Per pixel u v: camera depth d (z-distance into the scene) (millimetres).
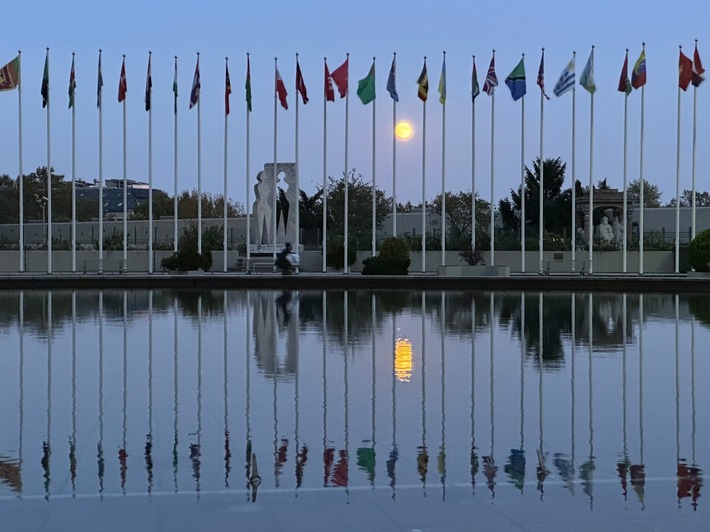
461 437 10641
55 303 33156
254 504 8070
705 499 8234
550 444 10297
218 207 115500
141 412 12117
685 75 46938
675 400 13008
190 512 7840
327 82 50562
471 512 7879
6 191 109125
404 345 19625
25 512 7828
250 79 51656
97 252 62906
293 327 23688
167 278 46375
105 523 7551
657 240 61531
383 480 8820
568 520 7676
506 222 76312
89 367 16281
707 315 27609
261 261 56625
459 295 38906
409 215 75750
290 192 59656
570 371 15805
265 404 12688
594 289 43250
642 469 9234
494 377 15141
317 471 9141
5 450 9984
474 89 49844
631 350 18750
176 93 51344
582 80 48094
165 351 18578
